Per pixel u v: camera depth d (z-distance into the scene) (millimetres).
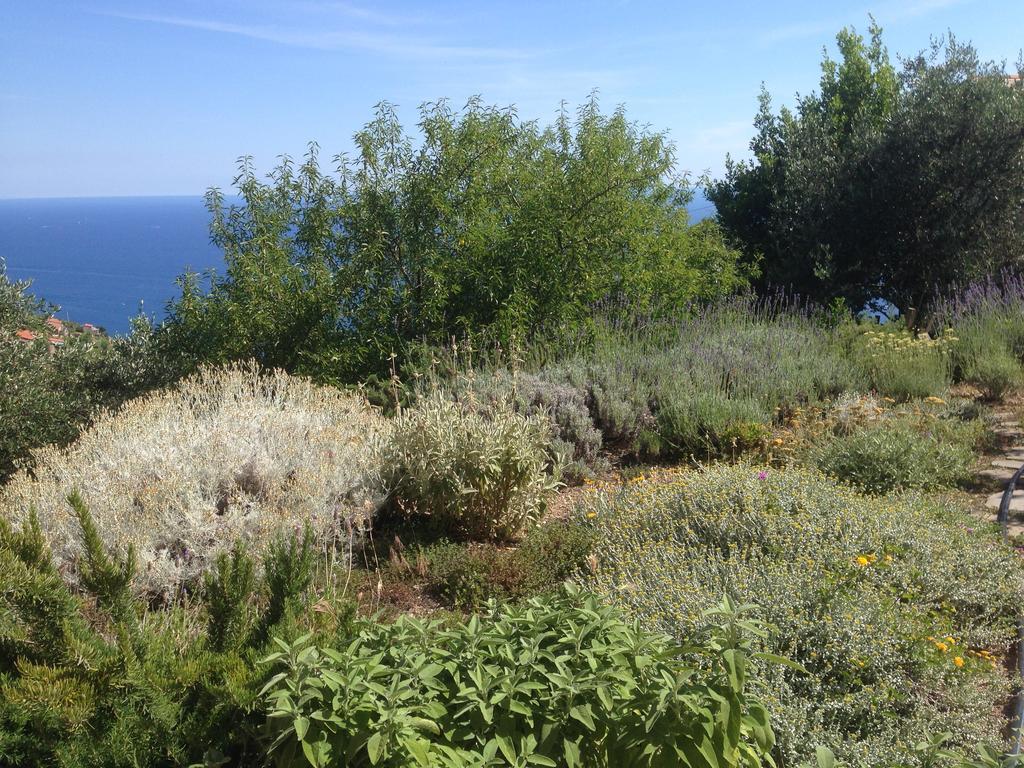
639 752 2273
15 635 2520
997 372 9055
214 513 4648
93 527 2742
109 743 2385
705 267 11594
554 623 2631
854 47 15609
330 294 7984
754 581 3623
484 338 8219
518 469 5254
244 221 8453
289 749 2229
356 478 5262
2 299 6965
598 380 7848
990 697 3215
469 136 8500
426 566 4723
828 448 6219
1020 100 12250
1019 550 4695
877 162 13203
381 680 2338
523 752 2201
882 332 10281
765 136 15141
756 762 2418
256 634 2875
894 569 3859
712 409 7156
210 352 7922
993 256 12797
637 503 5008
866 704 2990
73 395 7070
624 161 9797
